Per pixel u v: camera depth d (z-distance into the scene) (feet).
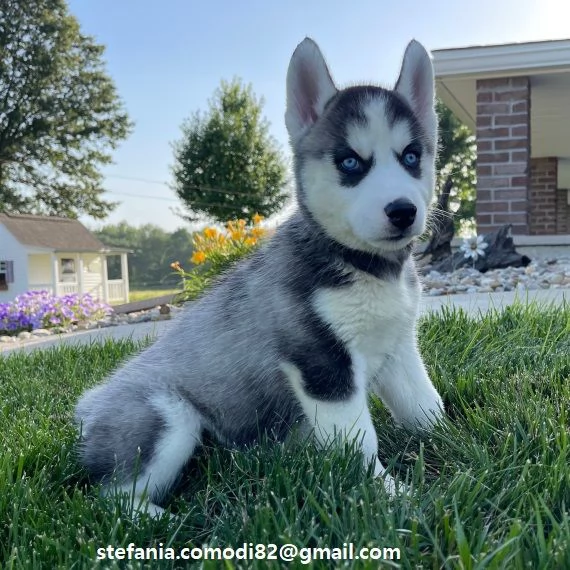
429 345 2.08
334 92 1.48
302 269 1.35
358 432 1.22
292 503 1.00
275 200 16.56
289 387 1.36
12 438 1.49
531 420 1.30
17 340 4.92
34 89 16.71
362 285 1.31
